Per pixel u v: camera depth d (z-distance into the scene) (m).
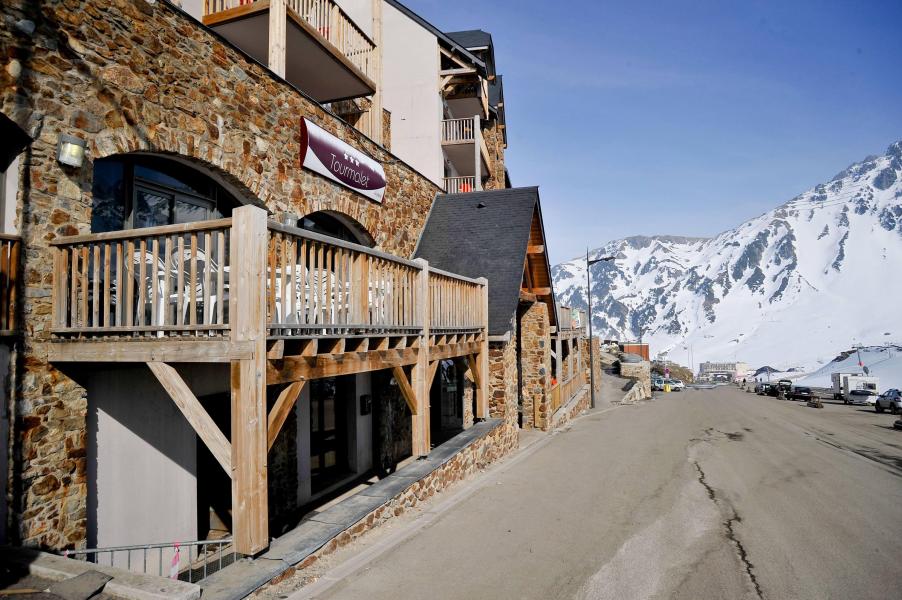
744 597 5.12
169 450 6.26
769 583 5.45
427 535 6.60
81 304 5.04
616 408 25.53
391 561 5.71
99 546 5.36
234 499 4.64
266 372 4.75
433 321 8.67
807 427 19.56
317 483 9.42
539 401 15.80
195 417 4.70
